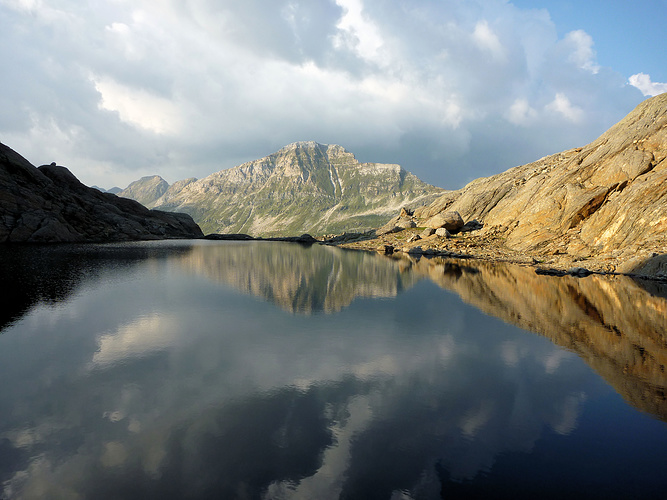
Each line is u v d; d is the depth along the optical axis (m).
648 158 55.41
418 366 14.28
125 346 15.98
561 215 62.47
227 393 11.68
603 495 7.41
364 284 34.25
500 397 11.74
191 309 23.08
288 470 7.96
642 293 29.27
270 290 30.45
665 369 14.10
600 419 10.47
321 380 12.82
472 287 32.75
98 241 86.75
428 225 92.38
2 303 23.42
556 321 21.11
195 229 140.25
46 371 13.19
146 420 9.94
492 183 94.69
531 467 8.28
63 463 8.14
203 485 7.46
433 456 8.61
